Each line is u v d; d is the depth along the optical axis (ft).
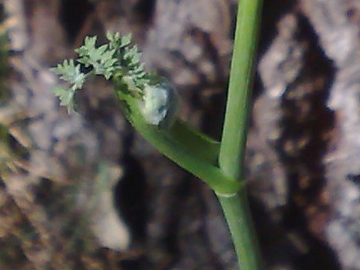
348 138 0.99
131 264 1.07
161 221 1.05
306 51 0.97
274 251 1.06
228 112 0.48
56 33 0.99
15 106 1.02
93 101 0.99
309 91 0.98
